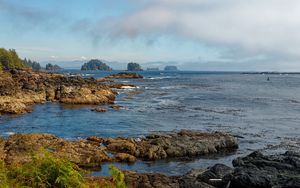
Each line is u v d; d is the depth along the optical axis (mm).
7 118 47219
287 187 16953
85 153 26688
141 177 19078
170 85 127875
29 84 69938
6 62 143625
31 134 30328
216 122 46125
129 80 163500
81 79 91375
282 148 31922
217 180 19219
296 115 53625
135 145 29828
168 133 36469
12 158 23016
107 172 24156
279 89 115125
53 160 10320
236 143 32438
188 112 55531
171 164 27031
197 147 30250
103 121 45906
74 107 60625
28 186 9539
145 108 60188
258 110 59094
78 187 9992
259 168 19891
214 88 114500
